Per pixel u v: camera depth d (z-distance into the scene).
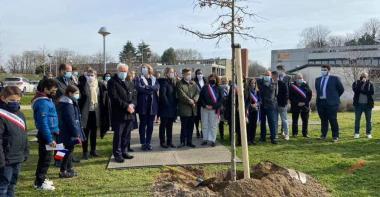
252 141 10.70
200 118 11.20
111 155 9.35
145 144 9.78
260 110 10.96
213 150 9.66
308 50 79.62
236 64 5.98
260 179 6.16
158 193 6.20
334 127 11.13
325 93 11.13
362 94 11.52
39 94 6.68
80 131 7.49
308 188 6.29
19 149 5.64
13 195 5.89
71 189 6.60
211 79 10.39
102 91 9.61
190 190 6.09
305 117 11.84
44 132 6.52
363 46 70.56
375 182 6.83
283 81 11.35
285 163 8.27
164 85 9.94
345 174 7.36
